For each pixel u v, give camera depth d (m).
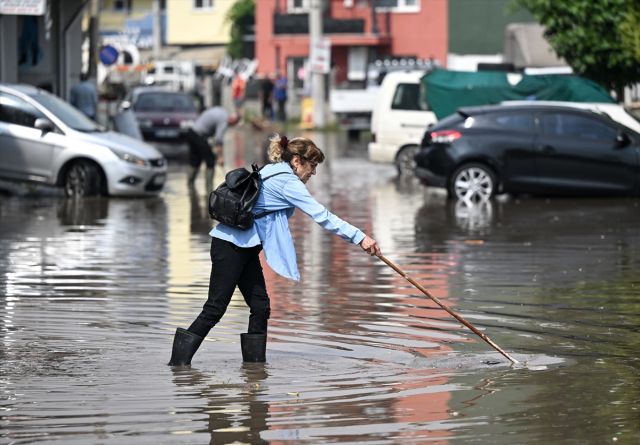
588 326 17.30
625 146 38.41
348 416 12.16
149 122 66.25
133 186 39.28
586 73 48.81
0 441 11.27
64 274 22.72
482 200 38.84
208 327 14.73
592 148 38.38
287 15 110.94
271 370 14.38
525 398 12.91
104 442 11.25
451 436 11.45
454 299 19.80
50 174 39.44
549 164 38.50
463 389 13.34
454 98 47.97
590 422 11.93
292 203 14.62
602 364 14.70
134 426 11.78
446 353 15.42
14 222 32.25
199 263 24.30
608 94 46.69
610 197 39.47
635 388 13.38
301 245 27.80
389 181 47.56
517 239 28.42
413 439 11.34
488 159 38.66
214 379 13.85
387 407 12.53
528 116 39.03
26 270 23.28
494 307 18.98
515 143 38.56
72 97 55.31
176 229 30.73
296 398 12.93
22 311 18.53
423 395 13.07
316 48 93.19
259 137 84.56
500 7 99.94
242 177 14.62
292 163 14.98
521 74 47.69
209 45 136.88
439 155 39.12
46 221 32.56
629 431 11.60
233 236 14.62
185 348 14.64
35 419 12.02
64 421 11.95
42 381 13.70
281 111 101.88
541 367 14.52
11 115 39.97
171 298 19.88
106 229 30.67
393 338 16.47
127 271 23.12
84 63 72.75
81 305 19.12
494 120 39.12
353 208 36.50
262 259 25.86
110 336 16.52
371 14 104.88
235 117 44.50
